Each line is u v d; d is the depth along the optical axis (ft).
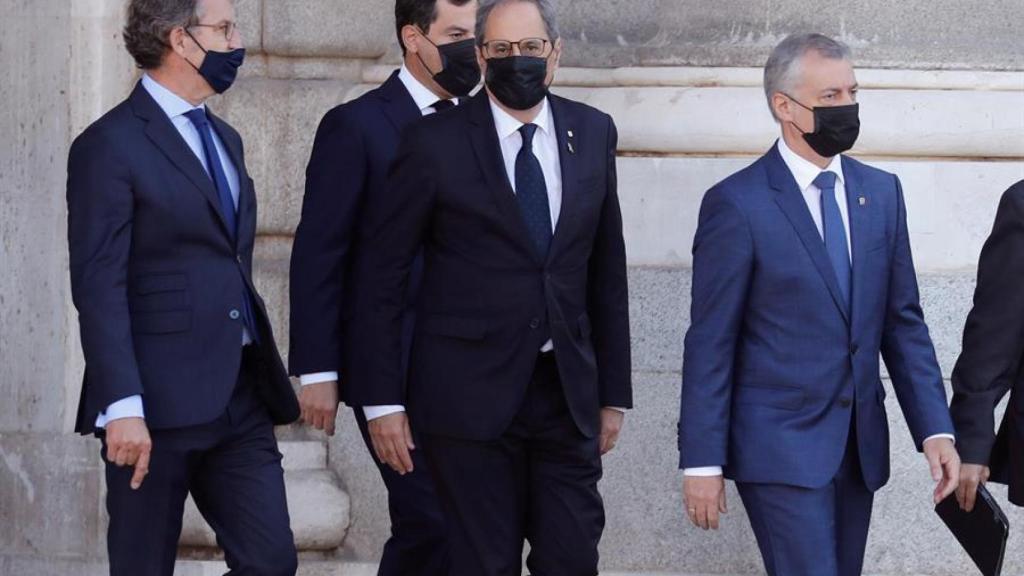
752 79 83.41
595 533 64.64
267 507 63.82
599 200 64.44
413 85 72.13
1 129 82.79
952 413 64.03
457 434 63.31
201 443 62.69
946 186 82.12
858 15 83.66
